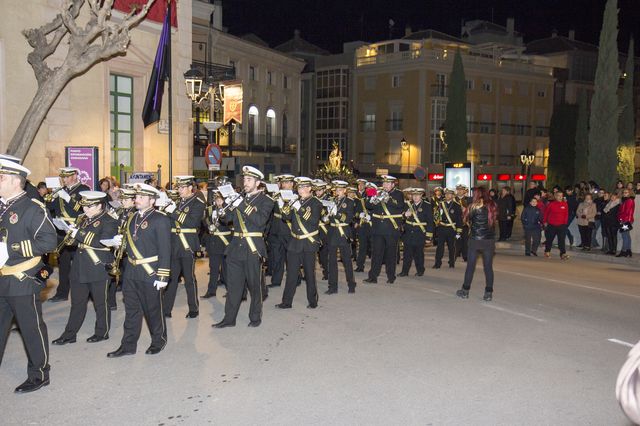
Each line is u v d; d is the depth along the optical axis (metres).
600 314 9.99
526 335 8.52
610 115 25.31
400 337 8.35
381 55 55.16
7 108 15.33
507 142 59.00
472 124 56.28
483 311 10.09
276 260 12.47
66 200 10.48
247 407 5.85
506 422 5.52
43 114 14.12
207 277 13.54
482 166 56.84
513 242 22.88
